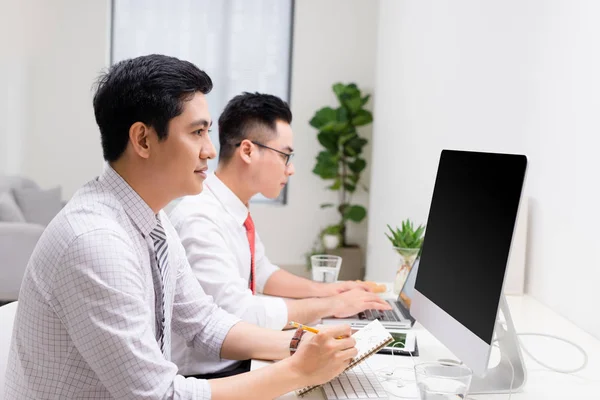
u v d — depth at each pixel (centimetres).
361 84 639
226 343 163
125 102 126
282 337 162
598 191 174
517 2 230
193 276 170
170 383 123
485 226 133
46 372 123
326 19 633
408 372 149
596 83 175
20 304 125
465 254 141
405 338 173
